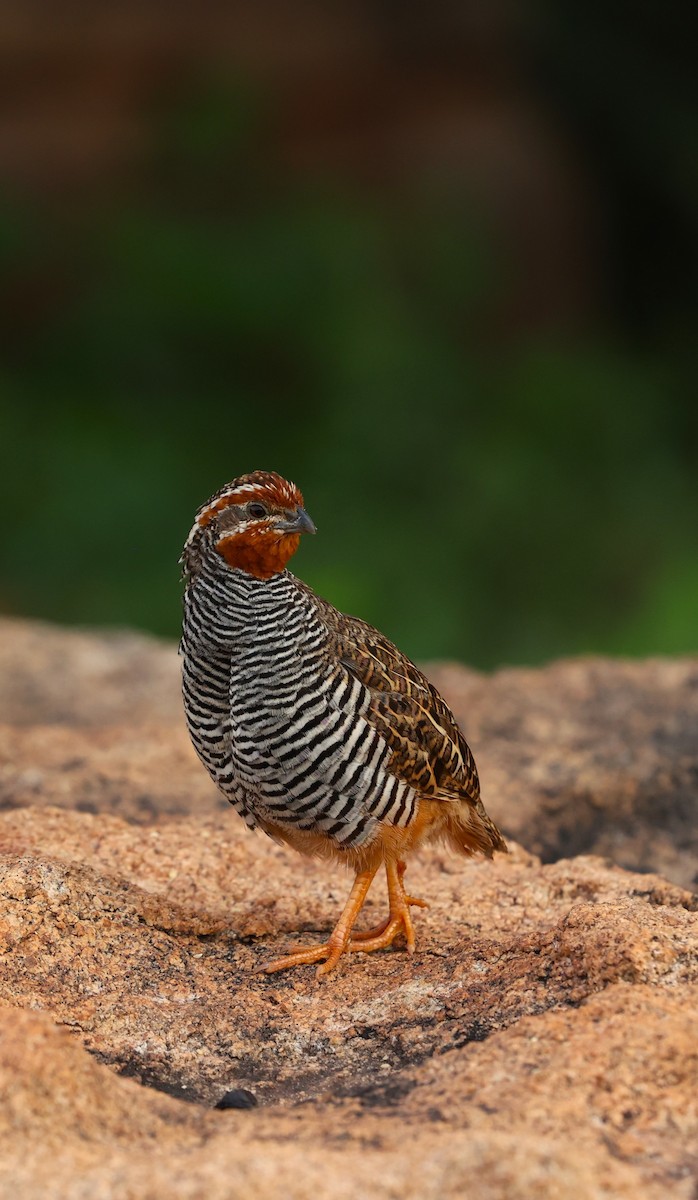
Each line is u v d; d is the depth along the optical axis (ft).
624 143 75.15
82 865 21.31
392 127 74.18
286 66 73.46
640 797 28.30
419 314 67.92
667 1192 12.84
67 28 72.33
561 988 17.25
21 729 32.42
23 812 24.30
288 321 64.95
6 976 18.15
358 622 20.86
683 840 27.20
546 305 72.13
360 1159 13.03
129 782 28.48
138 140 71.51
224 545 18.86
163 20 73.82
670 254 75.31
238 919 20.90
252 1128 14.29
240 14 75.41
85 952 18.93
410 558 56.54
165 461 60.39
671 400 66.18
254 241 67.10
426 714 19.97
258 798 19.39
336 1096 15.52
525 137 74.18
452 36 76.28
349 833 19.27
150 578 55.57
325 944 19.76
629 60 75.56
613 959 16.92
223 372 64.95
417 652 52.47
